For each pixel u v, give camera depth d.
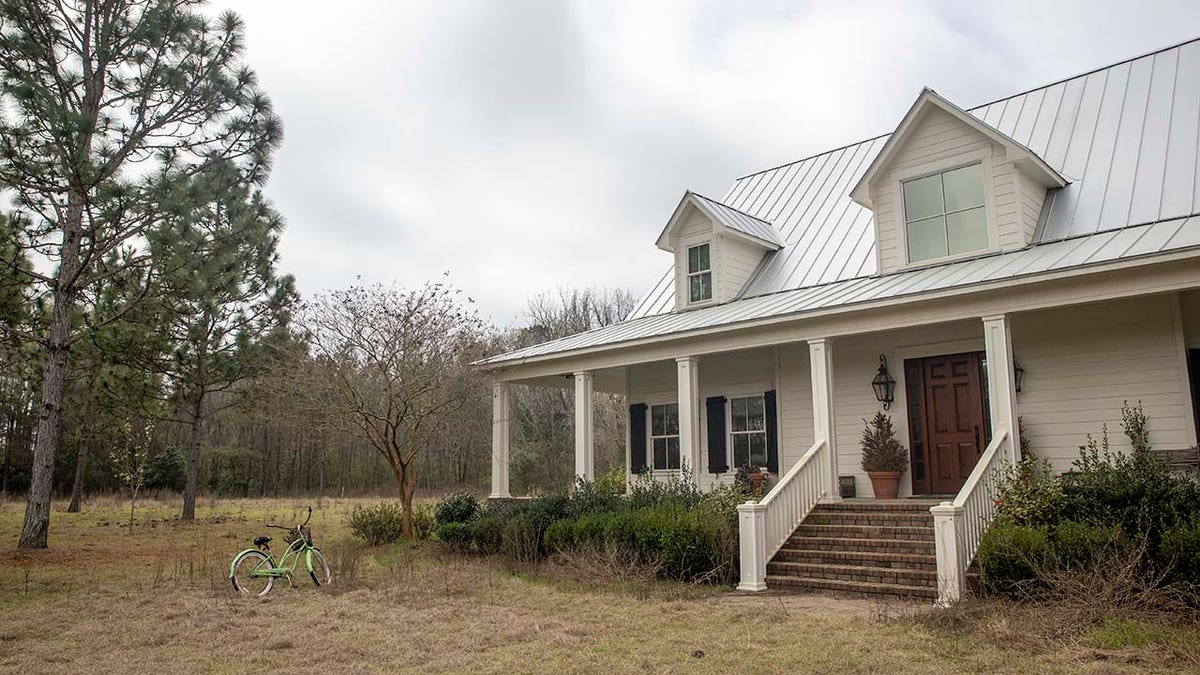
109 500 33.06
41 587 11.39
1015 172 13.23
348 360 18.23
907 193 14.62
